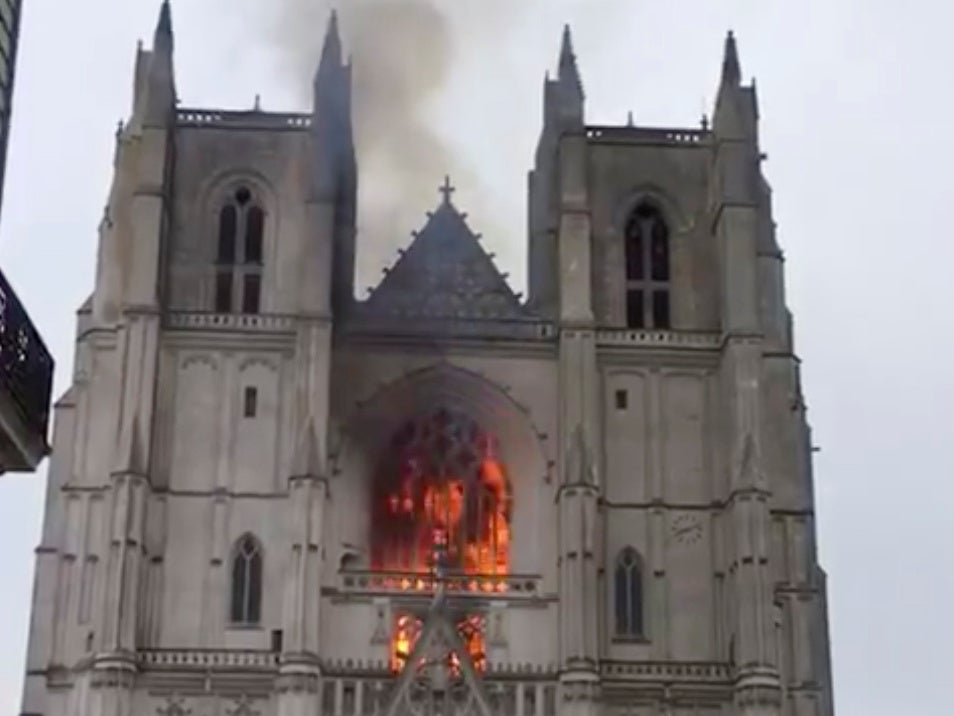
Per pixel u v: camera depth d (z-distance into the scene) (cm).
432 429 10331
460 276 10744
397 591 9706
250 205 10569
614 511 9975
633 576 9862
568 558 9569
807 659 9788
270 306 10306
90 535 9725
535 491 10075
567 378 9988
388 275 10694
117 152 10675
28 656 9669
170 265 10344
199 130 10656
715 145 10644
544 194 11062
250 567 9756
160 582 9656
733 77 10756
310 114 10731
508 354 10306
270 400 10069
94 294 10319
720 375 10250
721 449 10081
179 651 9419
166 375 10044
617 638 9712
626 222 10675
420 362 10256
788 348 10506
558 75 11200
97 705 9156
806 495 10212
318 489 9588
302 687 9231
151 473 9769
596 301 10462
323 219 10150
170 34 10638
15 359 3662
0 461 3781
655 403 10206
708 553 9919
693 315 10469
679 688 9525
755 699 9281
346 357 10256
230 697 9388
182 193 10525
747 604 9475
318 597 9425
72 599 9638
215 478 9881
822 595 10256
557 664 9506
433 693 9412
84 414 10012
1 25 3881
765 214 10838
